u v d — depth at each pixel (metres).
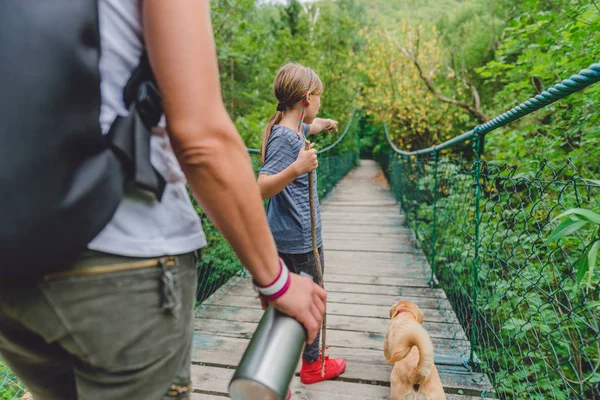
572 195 2.66
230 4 6.48
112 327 0.51
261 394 0.56
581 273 0.90
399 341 1.71
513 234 2.41
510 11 10.57
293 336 0.60
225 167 0.50
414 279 3.81
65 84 0.42
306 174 1.75
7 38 0.41
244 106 12.71
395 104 13.14
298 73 1.68
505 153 4.51
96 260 0.49
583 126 3.63
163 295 0.56
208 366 2.25
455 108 12.89
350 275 3.95
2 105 0.40
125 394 0.55
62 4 0.44
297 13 18.30
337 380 2.12
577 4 3.96
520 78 5.70
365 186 13.24
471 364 2.23
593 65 1.10
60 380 0.63
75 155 0.44
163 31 0.49
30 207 0.40
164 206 0.57
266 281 0.58
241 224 0.53
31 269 0.42
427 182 5.04
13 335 0.56
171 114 0.50
